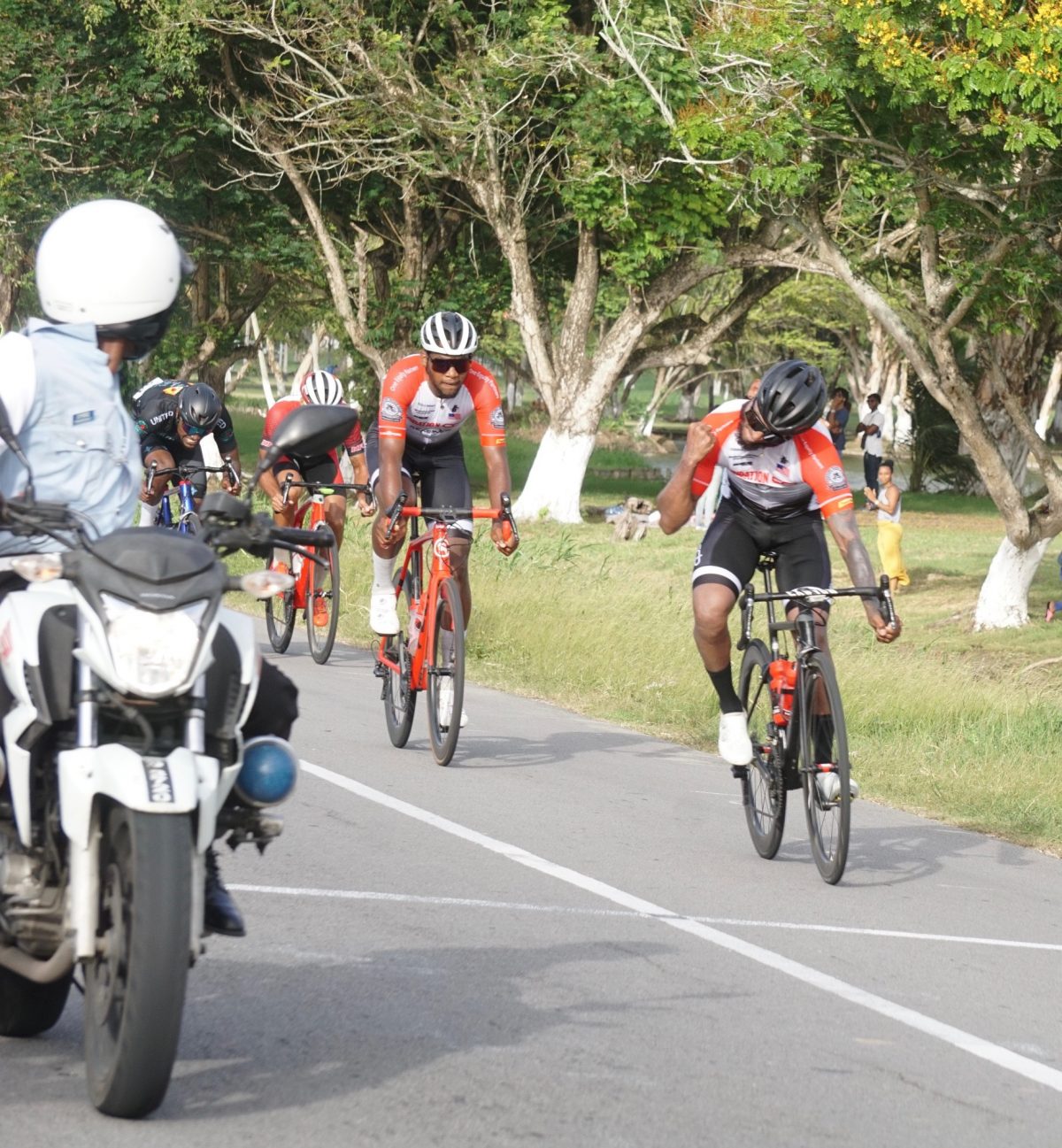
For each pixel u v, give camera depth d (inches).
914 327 2080.5
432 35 2974.9
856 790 775.1
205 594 404.5
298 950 588.7
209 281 3801.7
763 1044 520.1
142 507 1330.0
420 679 1007.6
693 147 2003.0
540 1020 525.7
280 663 1378.0
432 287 3393.2
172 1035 393.1
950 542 2942.9
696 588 817.5
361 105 2859.3
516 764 1021.8
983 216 1830.7
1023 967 650.8
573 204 2807.6
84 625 403.5
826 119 1861.5
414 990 549.6
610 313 4525.1
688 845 834.8
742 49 1918.1
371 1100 441.4
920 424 4318.4
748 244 2935.5
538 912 673.6
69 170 3164.4
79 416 446.0
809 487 804.0
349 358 3516.2
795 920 697.6
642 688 1369.3
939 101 1626.5
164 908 388.8
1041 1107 485.1
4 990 472.7
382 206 3358.8
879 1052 523.5
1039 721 1334.9
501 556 1882.4
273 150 3102.9
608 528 3006.9
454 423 1032.2
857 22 1630.2
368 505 1101.7
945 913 737.6
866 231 2615.7
